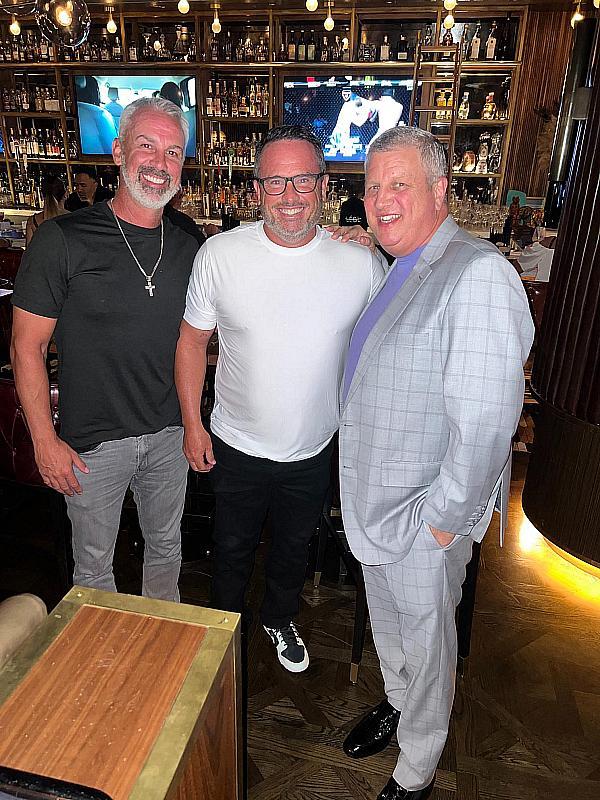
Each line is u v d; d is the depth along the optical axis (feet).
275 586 6.24
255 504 5.64
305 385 5.03
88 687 2.47
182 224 6.85
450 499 4.14
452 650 4.77
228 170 19.62
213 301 4.99
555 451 7.78
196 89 19.07
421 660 4.68
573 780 5.29
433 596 4.54
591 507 7.43
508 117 18.33
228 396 5.28
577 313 7.11
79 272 4.89
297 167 4.52
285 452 5.27
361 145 19.25
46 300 4.83
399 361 4.31
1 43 19.40
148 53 19.10
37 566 7.70
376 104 18.79
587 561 7.59
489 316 3.89
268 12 17.98
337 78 18.70
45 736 2.27
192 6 17.60
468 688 6.17
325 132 19.27
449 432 4.39
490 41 17.58
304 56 18.35
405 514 4.49
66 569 6.59
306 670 6.38
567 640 6.82
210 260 4.88
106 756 2.20
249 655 6.56
